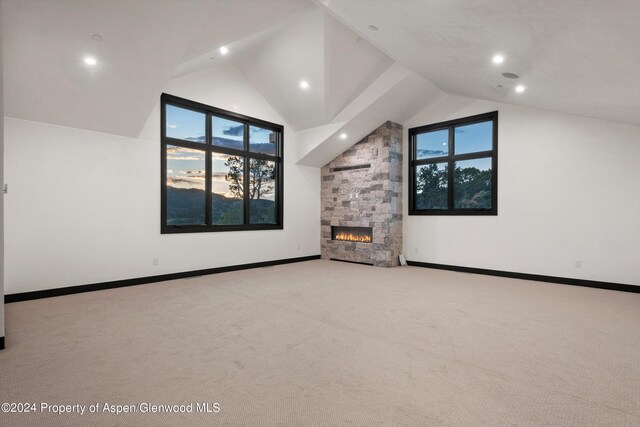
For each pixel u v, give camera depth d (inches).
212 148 241.8
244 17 161.3
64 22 133.6
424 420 71.1
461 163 259.0
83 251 182.7
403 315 143.7
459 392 82.4
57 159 174.1
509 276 229.6
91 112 175.9
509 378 89.4
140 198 203.8
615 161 192.5
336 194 309.7
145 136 205.9
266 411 74.2
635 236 186.9
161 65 165.6
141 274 204.4
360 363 98.3
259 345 111.2
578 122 203.8
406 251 285.7
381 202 276.5
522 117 224.5
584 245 201.9
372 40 168.9
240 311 148.9
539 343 113.1
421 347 109.9
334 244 311.0
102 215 189.2
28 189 166.1
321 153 293.6
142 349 107.4
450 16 116.8
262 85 261.3
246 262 261.6
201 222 239.8
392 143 276.7
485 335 120.3
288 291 187.2
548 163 214.2
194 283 207.3
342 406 76.2
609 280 194.1
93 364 96.6
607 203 194.7
